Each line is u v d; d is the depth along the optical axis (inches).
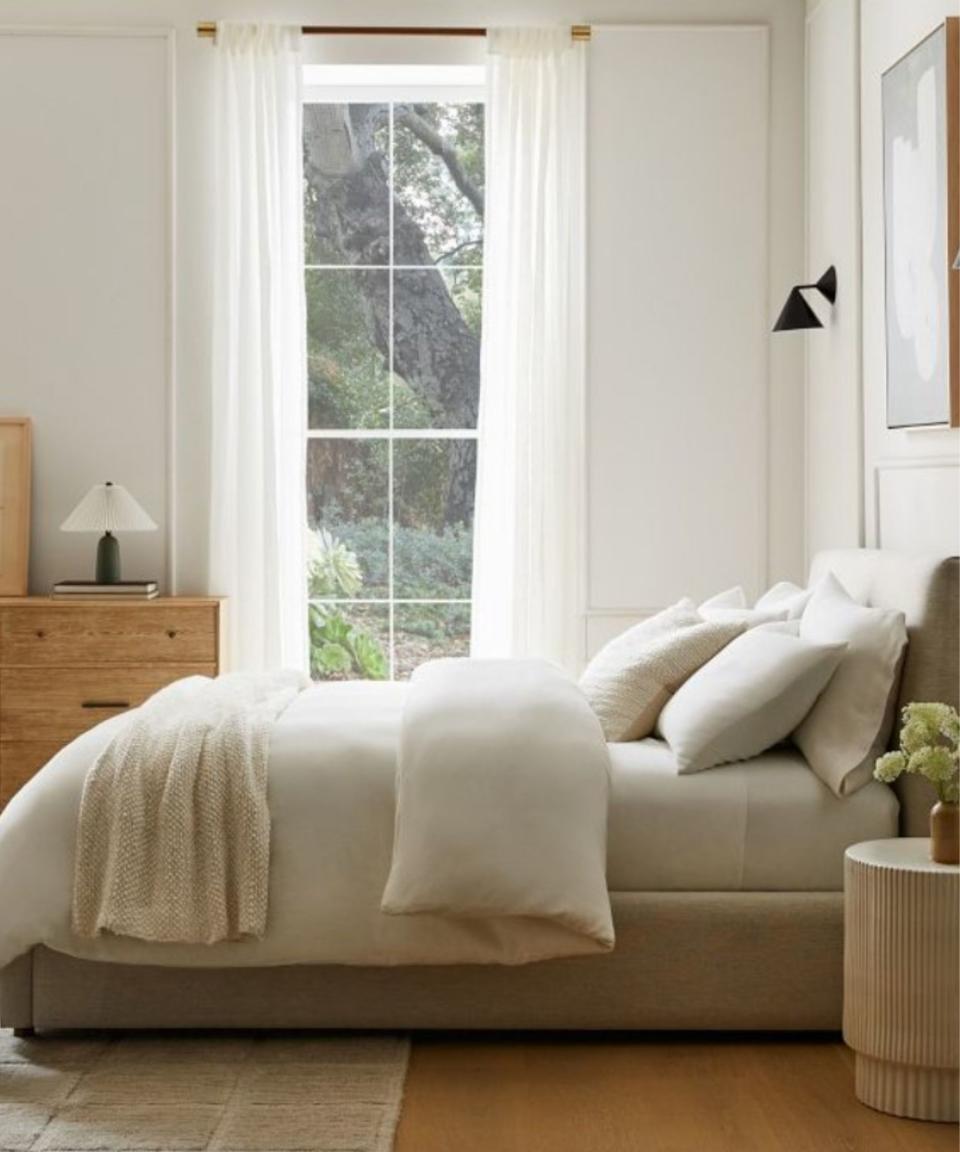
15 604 219.0
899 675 148.3
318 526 262.8
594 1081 132.0
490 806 135.3
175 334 235.1
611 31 233.6
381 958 136.6
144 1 233.6
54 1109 124.2
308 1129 120.0
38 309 234.8
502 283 233.6
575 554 235.0
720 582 235.9
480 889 132.4
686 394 235.3
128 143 234.4
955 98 164.6
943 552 172.2
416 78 241.0
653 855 141.3
